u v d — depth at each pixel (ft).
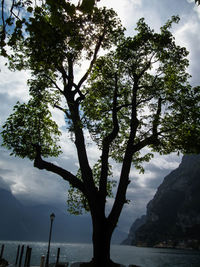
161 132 36.55
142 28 39.45
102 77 40.96
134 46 38.55
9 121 34.71
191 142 37.11
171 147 41.91
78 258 239.71
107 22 31.27
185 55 40.47
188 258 333.62
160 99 40.98
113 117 35.37
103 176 31.14
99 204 29.37
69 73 33.55
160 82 42.88
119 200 30.22
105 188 30.60
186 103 39.65
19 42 31.91
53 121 41.09
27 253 83.10
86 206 43.47
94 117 36.19
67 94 33.58
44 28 9.51
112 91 41.16
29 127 36.27
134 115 36.81
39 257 222.07
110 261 27.53
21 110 36.01
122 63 40.37
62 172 30.94
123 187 31.07
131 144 34.12
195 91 40.16
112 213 29.58
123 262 216.74
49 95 41.22
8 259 169.17
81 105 36.52
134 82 39.34
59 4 8.59
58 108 37.81
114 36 36.06
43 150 40.45
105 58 40.52
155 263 235.40
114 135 33.73
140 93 44.45
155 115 37.68
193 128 38.27
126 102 44.50
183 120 38.55
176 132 38.45
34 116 36.94
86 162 30.86
